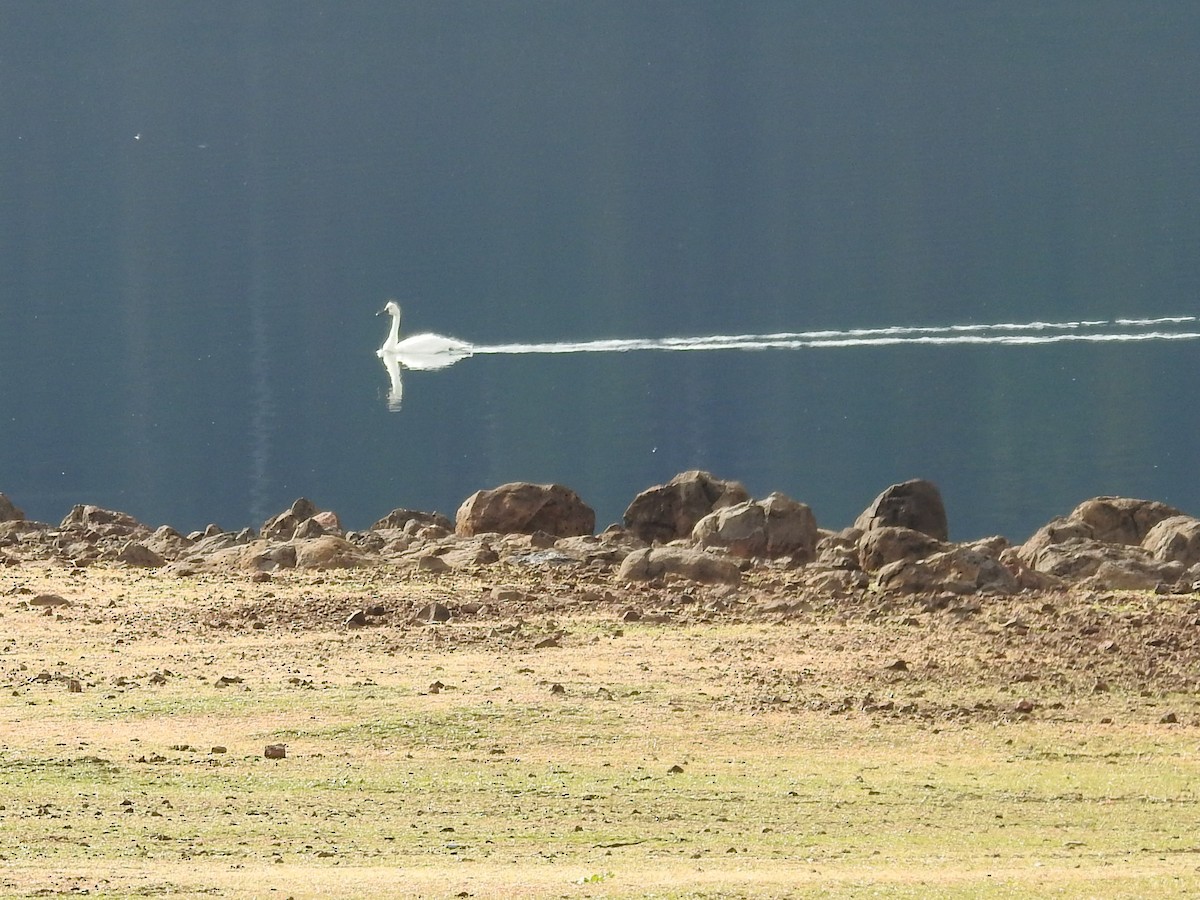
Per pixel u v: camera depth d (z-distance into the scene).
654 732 73.00
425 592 102.38
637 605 98.31
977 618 92.94
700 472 131.00
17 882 50.16
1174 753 69.94
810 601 98.56
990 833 59.06
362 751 70.38
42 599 100.81
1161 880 50.53
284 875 51.72
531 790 64.50
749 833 58.84
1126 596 97.75
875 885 49.94
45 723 74.75
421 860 54.72
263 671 84.06
